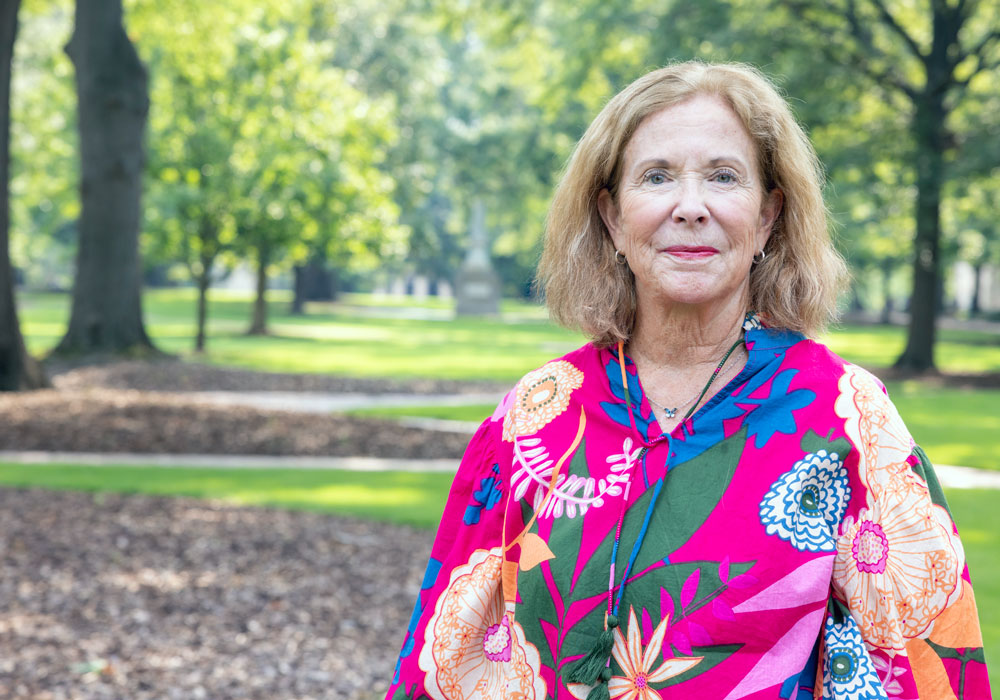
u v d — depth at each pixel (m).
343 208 27.34
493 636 1.56
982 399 18.59
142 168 21.56
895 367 24.48
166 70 24.69
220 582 6.25
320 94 27.73
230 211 24.97
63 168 27.28
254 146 25.33
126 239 21.42
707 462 1.39
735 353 1.49
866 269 47.88
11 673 4.70
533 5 26.23
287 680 4.73
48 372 18.84
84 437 11.67
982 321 61.03
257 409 13.59
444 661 1.55
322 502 8.66
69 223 48.75
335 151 27.02
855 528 1.35
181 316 44.56
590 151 1.57
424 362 24.52
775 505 1.34
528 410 1.55
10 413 12.80
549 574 1.43
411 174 45.00
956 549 1.35
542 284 1.67
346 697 4.52
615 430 1.46
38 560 6.59
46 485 9.05
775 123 1.50
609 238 1.61
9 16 15.18
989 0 23.00
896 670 1.32
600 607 1.39
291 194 25.69
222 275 27.53
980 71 22.88
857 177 22.70
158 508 8.21
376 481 9.81
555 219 1.65
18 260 50.56
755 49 21.12
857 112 22.64
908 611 1.33
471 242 54.34
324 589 6.16
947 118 23.39
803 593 1.31
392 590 6.17
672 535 1.37
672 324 1.50
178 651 5.08
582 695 1.38
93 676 4.71
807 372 1.41
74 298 21.45
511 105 49.16
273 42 25.66
